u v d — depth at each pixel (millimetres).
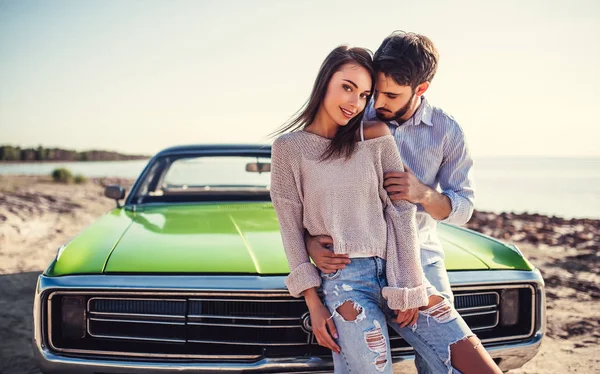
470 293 2217
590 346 3529
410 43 1772
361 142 1688
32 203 10883
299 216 1765
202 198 3621
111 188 3658
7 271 5320
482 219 10570
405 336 1790
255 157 3867
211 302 2076
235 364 2002
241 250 2277
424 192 1785
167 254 2225
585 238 8117
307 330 2029
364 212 1701
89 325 2074
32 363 3076
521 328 2305
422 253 1932
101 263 2145
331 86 1636
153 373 2000
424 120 1990
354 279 1675
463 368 1653
